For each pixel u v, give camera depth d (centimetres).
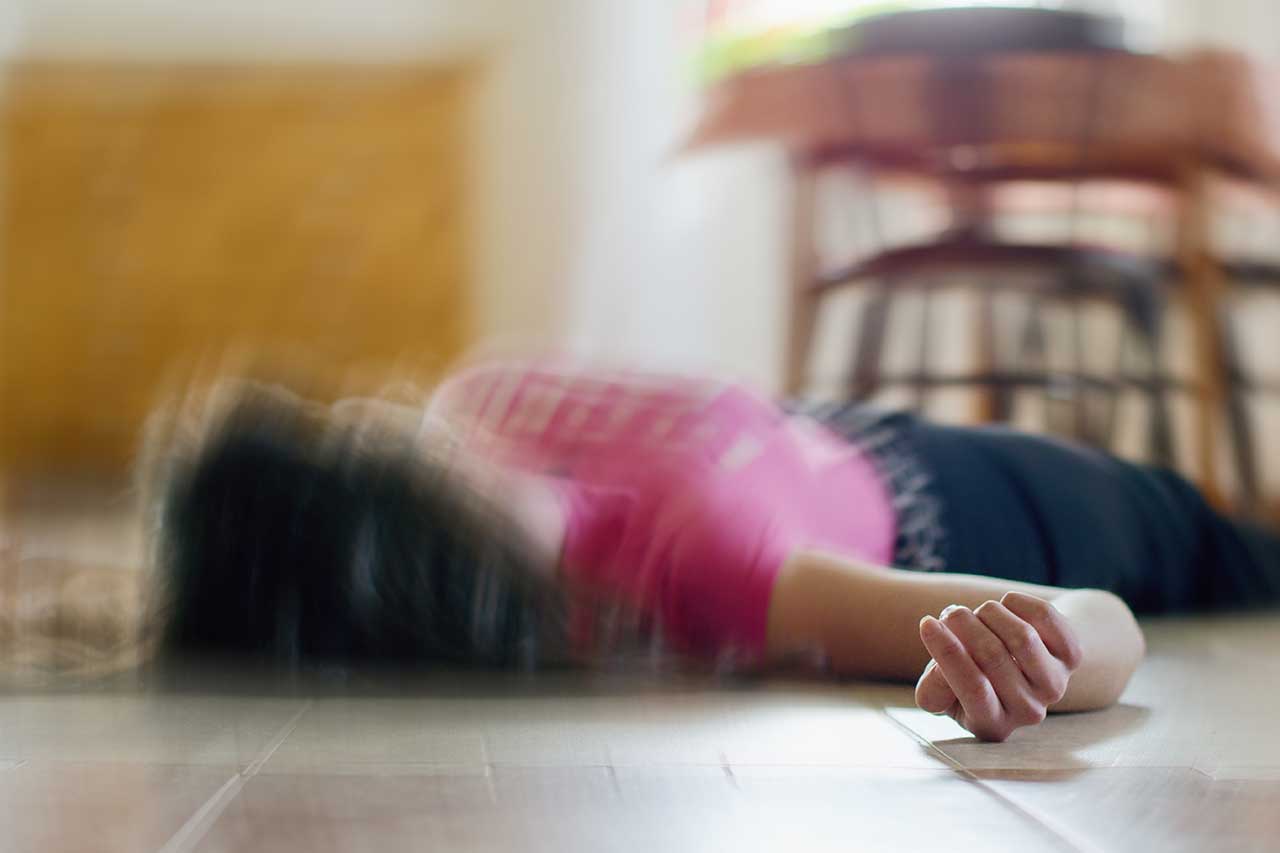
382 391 133
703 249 443
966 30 205
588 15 459
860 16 214
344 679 114
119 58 467
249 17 466
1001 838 66
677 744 89
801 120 218
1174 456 246
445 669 119
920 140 214
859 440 148
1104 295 263
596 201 458
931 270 234
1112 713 102
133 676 115
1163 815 71
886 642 112
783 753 86
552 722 97
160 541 123
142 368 471
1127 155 248
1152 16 363
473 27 464
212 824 68
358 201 469
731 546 120
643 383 133
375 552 118
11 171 468
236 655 120
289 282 470
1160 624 159
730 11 238
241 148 468
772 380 435
